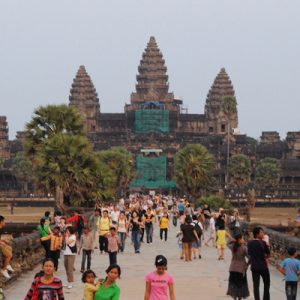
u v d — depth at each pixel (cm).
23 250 4162
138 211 6450
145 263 4812
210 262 4925
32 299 2300
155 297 2445
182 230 4997
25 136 9306
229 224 6831
